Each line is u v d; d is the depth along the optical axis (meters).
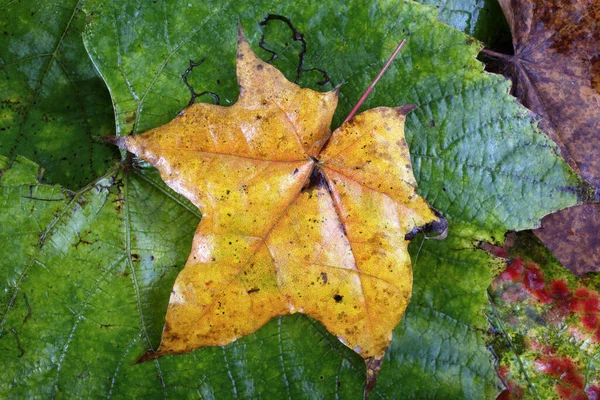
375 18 0.30
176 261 0.30
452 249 0.31
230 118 0.28
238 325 0.28
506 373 0.32
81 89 0.31
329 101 0.28
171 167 0.27
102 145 0.31
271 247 0.28
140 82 0.29
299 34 0.30
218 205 0.28
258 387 0.30
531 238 0.32
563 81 0.31
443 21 0.31
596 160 0.30
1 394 0.29
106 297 0.29
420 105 0.30
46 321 0.29
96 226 0.29
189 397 0.30
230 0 0.29
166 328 0.27
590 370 0.32
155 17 0.29
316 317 0.28
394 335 0.31
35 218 0.29
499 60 0.31
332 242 0.28
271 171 0.28
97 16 0.29
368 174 0.28
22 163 0.29
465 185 0.30
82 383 0.30
